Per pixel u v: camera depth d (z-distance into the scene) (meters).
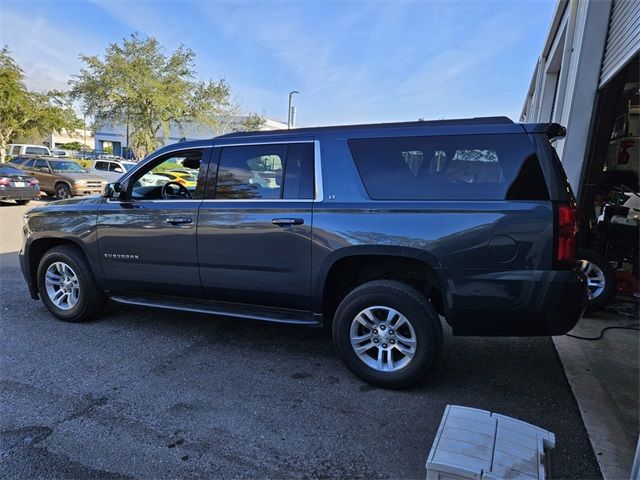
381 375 3.55
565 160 6.56
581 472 2.63
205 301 4.32
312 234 3.66
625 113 6.91
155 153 4.46
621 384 3.67
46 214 4.91
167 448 2.81
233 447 2.83
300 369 3.91
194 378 3.72
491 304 3.20
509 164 3.21
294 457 2.75
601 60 6.21
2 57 30.77
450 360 4.12
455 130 3.38
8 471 2.59
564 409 3.31
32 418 3.11
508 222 3.14
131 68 27.61
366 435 2.97
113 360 4.04
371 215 3.48
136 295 4.69
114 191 4.61
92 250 4.65
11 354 4.13
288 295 3.86
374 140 3.61
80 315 4.86
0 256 8.23
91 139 69.19
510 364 4.05
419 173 3.44
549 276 3.07
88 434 2.94
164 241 4.27
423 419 3.16
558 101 7.55
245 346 4.39
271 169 3.91
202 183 4.19
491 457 2.22
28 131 35.09
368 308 3.55
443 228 3.28
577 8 7.17
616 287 5.38
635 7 4.82
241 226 3.91
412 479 2.57
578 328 4.95
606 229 6.37
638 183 6.88
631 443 2.88
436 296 3.85
